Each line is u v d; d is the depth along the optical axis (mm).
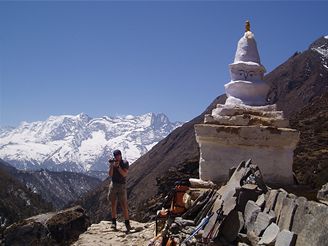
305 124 66688
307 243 7605
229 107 12961
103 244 12195
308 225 7809
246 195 9383
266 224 8531
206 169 12562
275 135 12047
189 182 12625
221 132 12344
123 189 13766
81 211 33562
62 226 31422
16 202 98938
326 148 48531
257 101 13211
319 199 11266
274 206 8906
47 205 113250
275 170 12180
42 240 30391
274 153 12227
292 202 8445
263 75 13859
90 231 13664
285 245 7785
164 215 10328
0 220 81562
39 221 32031
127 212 13773
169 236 9812
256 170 10094
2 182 108625
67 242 30547
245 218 9102
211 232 9164
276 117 12594
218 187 11859
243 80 13414
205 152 12648
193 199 11609
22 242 30531
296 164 42562
